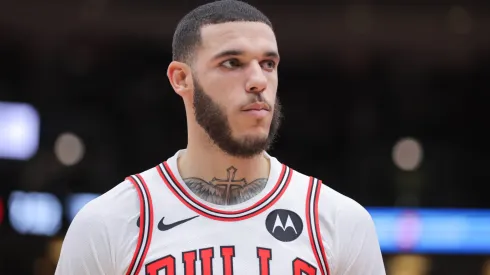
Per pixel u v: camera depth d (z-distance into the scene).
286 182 8.09
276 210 7.86
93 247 7.66
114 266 7.59
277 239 7.67
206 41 7.65
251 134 7.57
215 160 7.90
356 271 7.93
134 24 49.94
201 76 7.70
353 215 8.02
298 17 49.94
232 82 7.53
